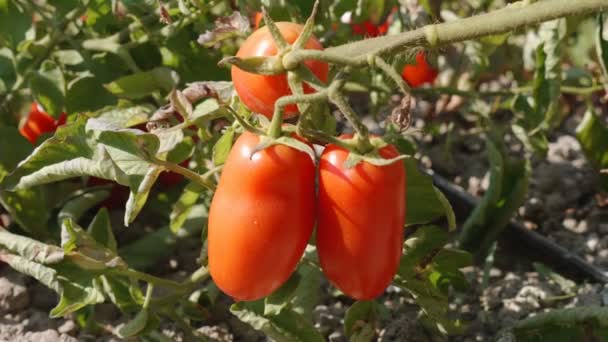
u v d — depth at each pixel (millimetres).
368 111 961
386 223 588
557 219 864
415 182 664
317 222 602
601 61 773
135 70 782
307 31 578
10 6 760
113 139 643
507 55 933
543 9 583
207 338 740
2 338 742
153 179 638
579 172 904
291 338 675
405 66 812
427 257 683
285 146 581
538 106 780
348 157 582
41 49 786
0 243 682
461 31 586
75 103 773
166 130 633
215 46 814
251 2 749
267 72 581
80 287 681
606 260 820
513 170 805
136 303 709
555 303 771
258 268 593
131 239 819
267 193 581
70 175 654
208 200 796
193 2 758
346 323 695
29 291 774
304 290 704
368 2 789
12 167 759
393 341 745
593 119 834
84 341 745
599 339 720
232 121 675
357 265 596
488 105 963
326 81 605
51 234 788
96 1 783
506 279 795
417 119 951
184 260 809
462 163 918
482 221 795
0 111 774
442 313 699
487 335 754
